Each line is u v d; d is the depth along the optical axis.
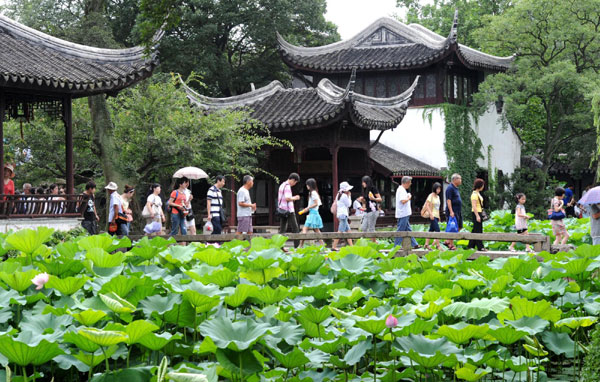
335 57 30.27
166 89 18.34
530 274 6.97
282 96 22.83
